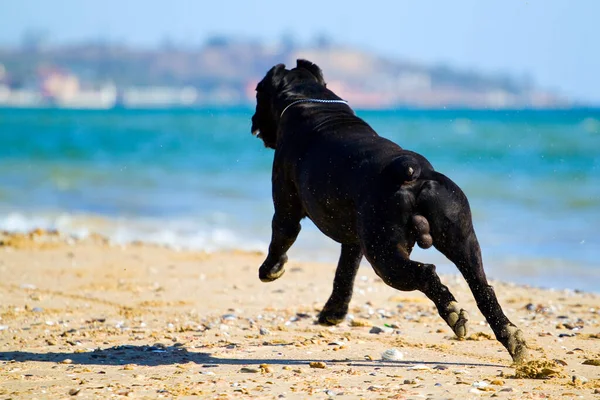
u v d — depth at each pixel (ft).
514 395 24.73
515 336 27.20
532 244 60.75
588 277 50.72
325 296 43.88
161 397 25.00
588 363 29.45
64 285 46.65
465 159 125.39
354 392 25.23
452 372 27.99
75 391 25.50
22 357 31.14
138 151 151.12
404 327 36.35
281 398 24.62
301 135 31.48
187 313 39.75
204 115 374.84
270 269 33.91
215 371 28.50
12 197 92.73
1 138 188.85
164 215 77.92
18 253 56.80
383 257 26.63
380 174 27.17
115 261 54.29
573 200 80.33
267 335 34.83
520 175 101.40
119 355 31.30
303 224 72.13
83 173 117.19
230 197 89.66
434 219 26.61
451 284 47.78
